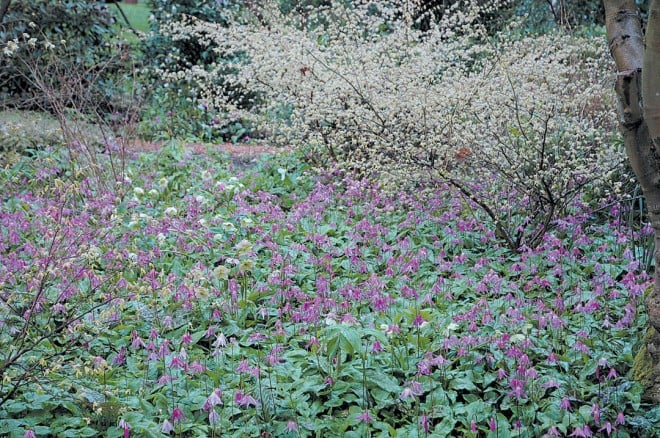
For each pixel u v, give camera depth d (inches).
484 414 148.8
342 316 180.9
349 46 293.0
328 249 231.5
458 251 238.5
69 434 140.3
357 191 267.0
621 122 151.8
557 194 241.3
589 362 164.6
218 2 481.1
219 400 135.3
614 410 148.9
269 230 251.1
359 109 259.3
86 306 193.0
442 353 170.1
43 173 280.1
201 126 443.5
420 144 254.5
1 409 146.3
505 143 239.9
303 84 287.3
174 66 474.0
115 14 527.2
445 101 246.4
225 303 196.2
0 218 258.8
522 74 253.1
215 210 278.2
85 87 424.2
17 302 188.7
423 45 282.2
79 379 156.7
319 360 166.1
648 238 216.5
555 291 204.5
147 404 150.5
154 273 189.3
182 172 331.6
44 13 445.7
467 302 202.5
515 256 236.1
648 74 140.7
